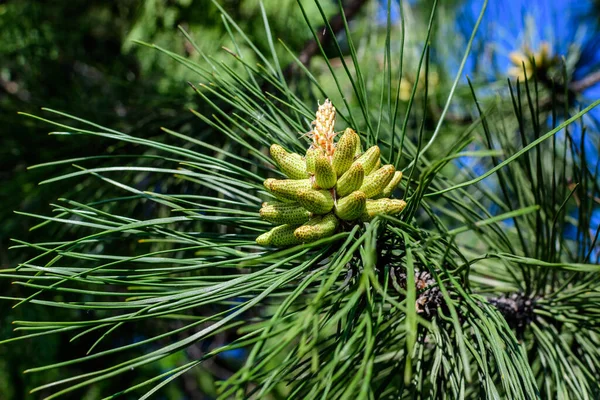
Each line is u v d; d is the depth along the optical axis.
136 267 0.47
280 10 0.62
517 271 0.37
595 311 0.33
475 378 0.35
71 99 0.56
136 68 0.70
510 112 0.53
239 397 0.20
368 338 0.21
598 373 0.32
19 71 0.65
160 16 0.62
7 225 0.49
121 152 0.46
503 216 0.20
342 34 0.74
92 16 0.77
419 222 0.45
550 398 0.31
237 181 0.29
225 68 0.30
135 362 0.23
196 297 0.25
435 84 0.58
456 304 0.28
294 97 0.31
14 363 0.66
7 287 0.55
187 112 0.46
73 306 0.25
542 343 0.32
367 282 0.21
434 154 0.54
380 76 0.62
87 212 0.28
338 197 0.26
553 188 0.33
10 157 0.50
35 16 0.69
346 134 0.26
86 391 0.81
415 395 0.27
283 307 0.22
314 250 0.28
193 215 0.28
